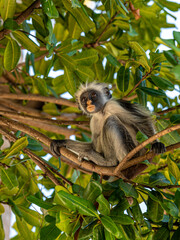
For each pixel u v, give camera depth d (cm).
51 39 886
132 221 758
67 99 1371
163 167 964
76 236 761
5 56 932
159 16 1391
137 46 864
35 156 912
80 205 712
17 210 882
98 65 1248
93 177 868
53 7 806
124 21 1152
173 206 805
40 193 958
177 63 733
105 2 1091
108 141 1090
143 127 1071
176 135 914
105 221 716
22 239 891
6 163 888
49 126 1328
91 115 1198
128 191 792
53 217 823
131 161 841
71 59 979
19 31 898
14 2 873
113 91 1406
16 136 954
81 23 904
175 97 1274
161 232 826
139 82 965
